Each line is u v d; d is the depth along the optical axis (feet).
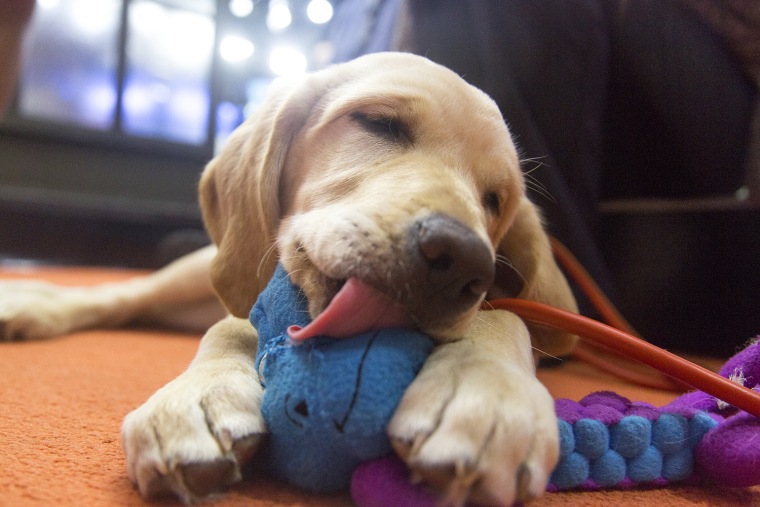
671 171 2.39
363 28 2.72
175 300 2.29
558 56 2.02
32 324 1.94
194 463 0.75
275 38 6.67
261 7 6.60
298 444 0.78
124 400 1.27
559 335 1.40
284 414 0.78
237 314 1.28
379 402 0.74
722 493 0.92
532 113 2.03
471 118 1.21
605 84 2.17
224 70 6.68
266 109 1.35
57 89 5.94
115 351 1.84
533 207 1.48
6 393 1.27
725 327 2.32
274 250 1.24
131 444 0.79
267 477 0.85
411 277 0.84
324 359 0.78
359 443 0.74
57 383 1.38
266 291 0.99
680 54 2.22
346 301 0.82
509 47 2.01
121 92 6.16
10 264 5.25
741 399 0.90
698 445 0.93
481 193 1.21
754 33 2.16
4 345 1.83
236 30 6.63
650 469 0.90
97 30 6.04
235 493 0.80
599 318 2.00
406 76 1.24
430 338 0.86
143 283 2.36
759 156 2.20
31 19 2.10
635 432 0.90
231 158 1.41
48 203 5.53
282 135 1.28
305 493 0.81
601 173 2.47
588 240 2.03
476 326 0.98
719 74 2.24
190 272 2.26
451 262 0.84
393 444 0.73
